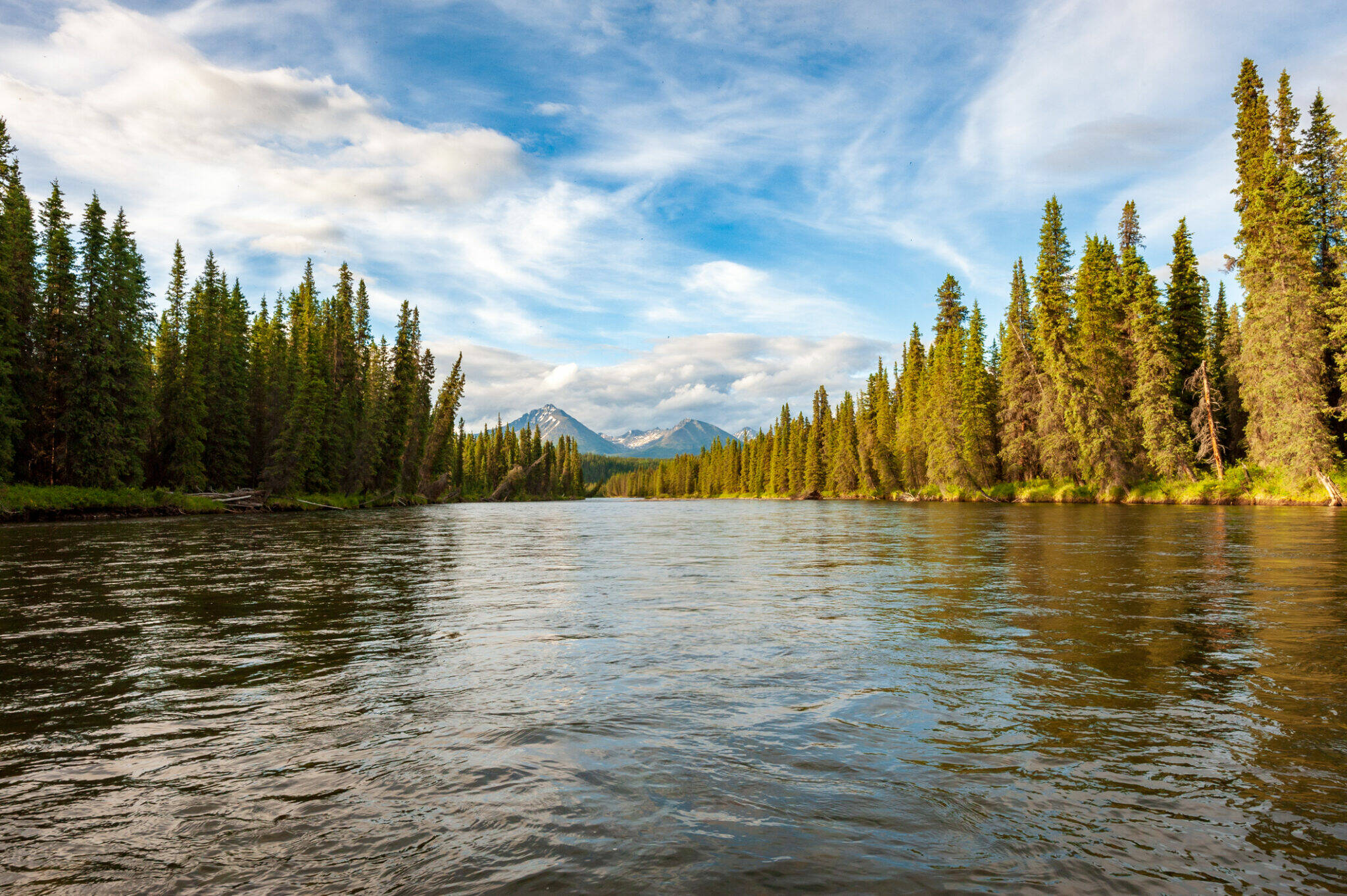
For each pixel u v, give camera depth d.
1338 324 35.91
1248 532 21.12
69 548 19.06
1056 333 52.62
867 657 6.71
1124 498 47.81
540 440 164.50
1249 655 6.60
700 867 2.99
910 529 27.55
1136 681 5.81
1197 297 50.12
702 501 154.62
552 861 3.07
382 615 9.30
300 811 3.61
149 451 45.38
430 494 90.62
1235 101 43.75
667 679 5.98
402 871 3.03
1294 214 37.88
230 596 10.95
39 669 6.60
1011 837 3.26
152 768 4.22
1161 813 3.49
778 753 4.29
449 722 4.95
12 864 3.13
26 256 38.25
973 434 63.59
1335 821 3.39
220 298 53.31
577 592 11.38
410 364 73.69
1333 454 36.03
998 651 6.90
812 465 116.50
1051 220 54.44
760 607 9.67
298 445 51.94
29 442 37.44
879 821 3.42
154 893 2.92
